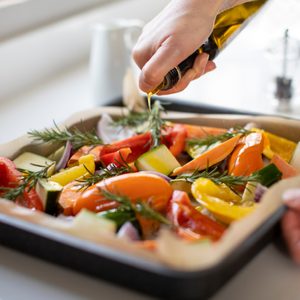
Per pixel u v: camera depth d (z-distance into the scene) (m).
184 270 0.51
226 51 1.34
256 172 0.68
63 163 0.76
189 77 0.72
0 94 1.16
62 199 0.67
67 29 1.31
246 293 0.57
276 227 0.61
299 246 0.58
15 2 1.23
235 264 0.55
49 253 0.59
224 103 1.08
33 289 0.58
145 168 0.71
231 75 1.22
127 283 0.55
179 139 0.78
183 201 0.63
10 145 0.78
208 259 0.51
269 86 1.11
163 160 0.72
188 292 0.52
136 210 0.60
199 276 0.50
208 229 0.61
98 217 0.58
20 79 1.20
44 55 1.26
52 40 1.27
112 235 0.54
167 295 0.53
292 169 0.71
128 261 0.52
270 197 0.58
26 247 0.61
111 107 0.90
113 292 0.57
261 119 0.82
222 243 0.51
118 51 1.11
